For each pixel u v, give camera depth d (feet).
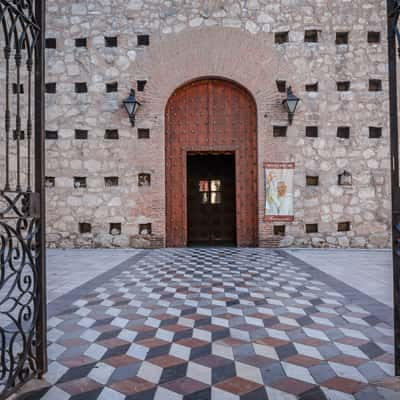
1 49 29.86
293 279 19.24
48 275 20.49
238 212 33.63
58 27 33.35
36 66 8.55
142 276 20.20
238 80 32.96
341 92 32.81
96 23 33.22
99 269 22.40
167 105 33.94
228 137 33.94
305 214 32.27
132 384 8.14
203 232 40.88
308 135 33.01
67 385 8.09
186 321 12.44
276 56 32.89
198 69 32.96
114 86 33.37
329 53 32.94
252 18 33.06
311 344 10.35
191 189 41.34
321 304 14.43
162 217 32.45
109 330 11.57
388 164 32.55
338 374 8.54
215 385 8.07
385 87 32.89
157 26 33.09
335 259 26.13
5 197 7.18
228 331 11.43
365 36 32.96
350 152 32.58
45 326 8.61
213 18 33.01
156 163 32.60
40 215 8.45
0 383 7.91
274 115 32.76
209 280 19.07
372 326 11.83
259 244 32.27
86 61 33.12
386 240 32.24
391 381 8.17
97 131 32.78
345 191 32.45
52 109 32.91
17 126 7.86
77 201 32.55
